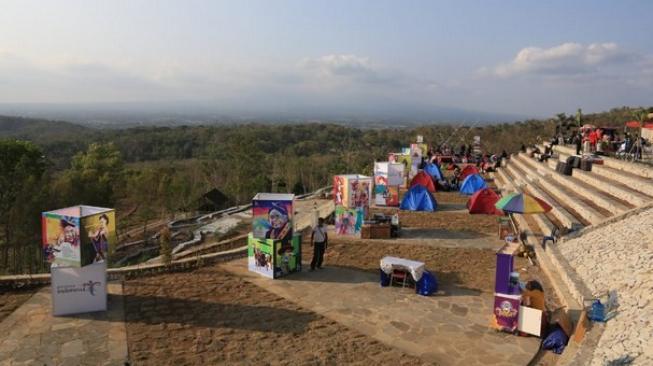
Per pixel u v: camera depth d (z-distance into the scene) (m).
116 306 10.16
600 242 12.49
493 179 34.03
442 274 12.61
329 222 19.02
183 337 8.70
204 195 38.16
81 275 9.69
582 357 7.31
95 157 47.50
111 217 10.23
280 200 12.32
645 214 12.97
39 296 10.69
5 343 8.39
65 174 41.22
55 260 9.70
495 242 16.03
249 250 12.77
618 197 16.69
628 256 10.55
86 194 35.81
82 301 9.74
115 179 42.56
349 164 49.47
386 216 17.34
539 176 25.72
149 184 37.47
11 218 27.38
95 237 9.83
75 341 8.49
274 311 10.02
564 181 21.75
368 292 11.27
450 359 8.03
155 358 7.89
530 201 14.55
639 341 6.99
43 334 8.77
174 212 36.50
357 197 16.84
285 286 11.62
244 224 26.72
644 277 9.11
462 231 17.72
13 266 25.39
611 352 7.13
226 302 10.48
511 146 56.97
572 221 15.45
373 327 9.29
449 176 33.84
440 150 44.75
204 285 11.58
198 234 25.38
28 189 28.44
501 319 9.10
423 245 15.60
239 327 9.19
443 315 9.91
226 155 54.09
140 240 30.30
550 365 7.92
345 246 15.44
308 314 9.88
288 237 12.45
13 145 36.69
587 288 10.08
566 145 33.56
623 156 22.80
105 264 9.95
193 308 10.11
